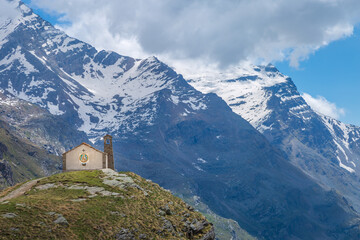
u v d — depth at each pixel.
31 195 98.75
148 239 91.38
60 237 80.06
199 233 105.88
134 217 96.12
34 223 80.88
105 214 92.81
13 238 75.00
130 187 110.81
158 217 101.00
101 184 109.81
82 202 95.94
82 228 85.25
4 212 82.19
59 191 102.88
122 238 87.94
